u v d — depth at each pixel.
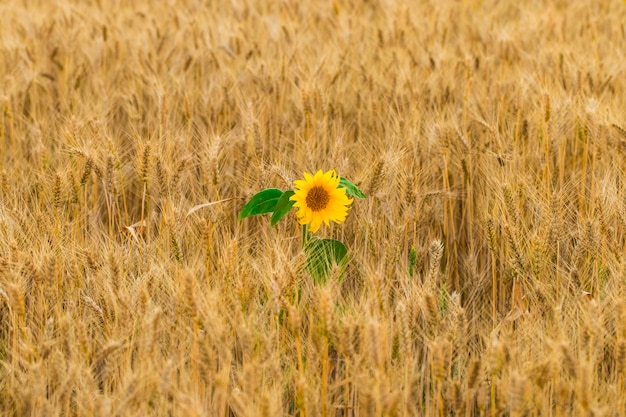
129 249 3.26
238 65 5.93
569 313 2.92
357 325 2.54
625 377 2.66
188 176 4.25
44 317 2.96
